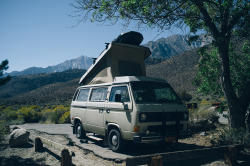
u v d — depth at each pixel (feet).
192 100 95.71
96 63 24.99
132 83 19.63
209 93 27.84
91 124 23.84
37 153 20.20
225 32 21.42
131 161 12.25
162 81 21.81
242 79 24.71
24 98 424.05
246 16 19.16
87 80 27.89
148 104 18.45
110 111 20.67
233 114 21.29
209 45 22.93
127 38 24.54
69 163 14.46
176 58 351.46
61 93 350.02
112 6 20.25
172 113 19.16
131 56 24.56
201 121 29.60
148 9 20.42
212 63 25.77
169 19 21.11
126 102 18.97
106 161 17.63
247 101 21.67
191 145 22.68
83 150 21.61
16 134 23.57
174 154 13.80
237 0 20.17
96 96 23.95
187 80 209.15
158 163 12.56
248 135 19.95
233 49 26.14
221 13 19.83
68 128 39.19
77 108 27.25
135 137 17.17
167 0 20.22
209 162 16.92
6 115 60.13
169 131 18.86
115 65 23.21
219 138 23.16
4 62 19.11
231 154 15.97
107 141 21.27
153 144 23.31
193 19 22.88
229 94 21.39
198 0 20.90
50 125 45.39
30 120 56.03
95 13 20.04
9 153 20.44
